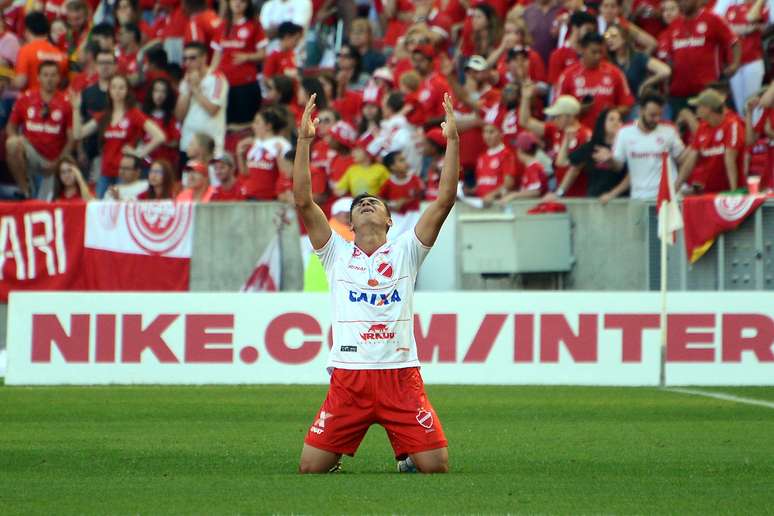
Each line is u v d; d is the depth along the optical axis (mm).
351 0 75562
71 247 56188
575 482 24250
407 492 22625
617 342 46625
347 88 67062
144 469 26641
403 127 57625
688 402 40781
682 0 58656
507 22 63281
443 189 24609
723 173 52812
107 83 65625
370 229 24859
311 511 20438
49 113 63375
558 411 38438
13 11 76250
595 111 56969
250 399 42094
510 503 21422
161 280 55844
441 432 25203
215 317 48031
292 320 47688
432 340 47375
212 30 68562
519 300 47000
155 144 62031
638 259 52438
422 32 64062
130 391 45094
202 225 55688
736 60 58938
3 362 54656
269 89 65750
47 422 36062
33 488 23609
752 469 26422
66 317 48438
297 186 24734
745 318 46062
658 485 23906
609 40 59688
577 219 53156
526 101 58312
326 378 47438
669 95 59219
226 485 23719
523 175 55906
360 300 24656
